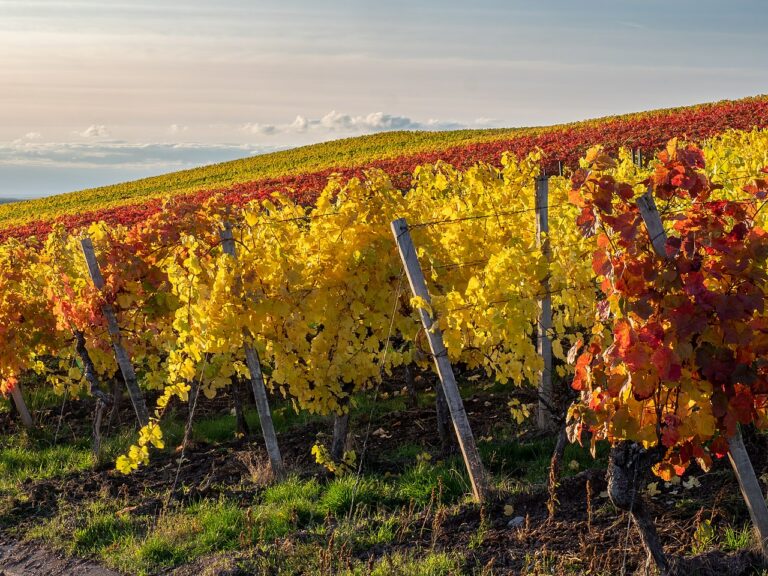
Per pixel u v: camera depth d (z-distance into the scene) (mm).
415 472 6949
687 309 4082
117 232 10508
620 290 4254
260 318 7441
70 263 10039
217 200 10055
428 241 7797
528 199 8859
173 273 7812
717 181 8984
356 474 7188
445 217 8266
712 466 5953
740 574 4395
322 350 7660
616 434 4238
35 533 6828
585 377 4590
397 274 7664
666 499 5574
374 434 8820
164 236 9383
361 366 7672
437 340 6340
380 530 5793
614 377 4277
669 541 4945
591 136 38500
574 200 4434
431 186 10102
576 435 4676
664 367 4055
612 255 4344
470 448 6215
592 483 5945
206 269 7789
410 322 7727
